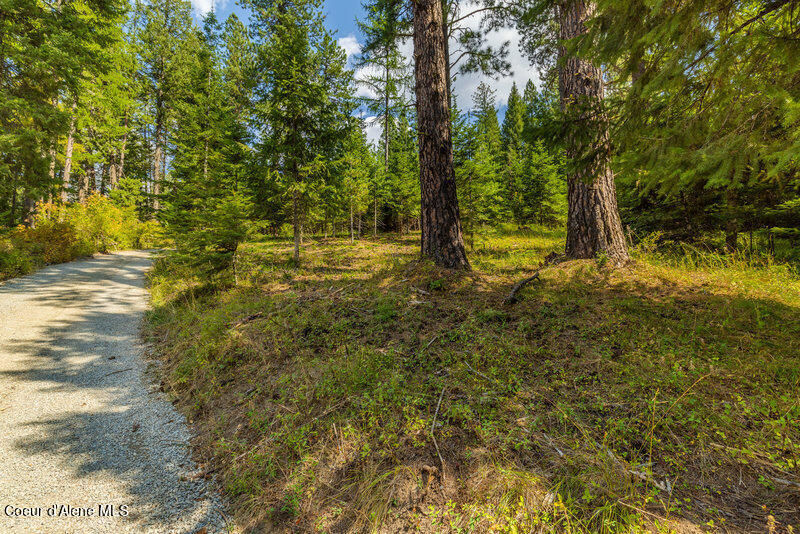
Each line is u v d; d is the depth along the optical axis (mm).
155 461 2729
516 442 2303
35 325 5742
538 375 3105
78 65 10672
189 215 9461
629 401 2561
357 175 18828
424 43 6164
